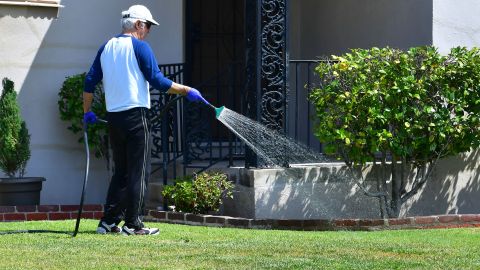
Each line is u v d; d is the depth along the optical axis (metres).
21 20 30.17
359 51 26.30
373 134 25.12
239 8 35.72
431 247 19.69
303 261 17.33
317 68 26.03
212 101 35.31
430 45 28.42
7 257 17.56
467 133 26.19
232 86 29.00
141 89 20.78
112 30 31.36
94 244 19.28
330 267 16.69
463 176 28.20
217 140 33.50
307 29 35.78
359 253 18.53
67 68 30.77
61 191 30.66
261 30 26.30
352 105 24.92
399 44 29.84
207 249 18.84
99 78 21.17
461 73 25.84
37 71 30.42
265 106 26.39
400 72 25.38
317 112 25.70
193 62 35.03
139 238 20.47
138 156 20.81
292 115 36.03
